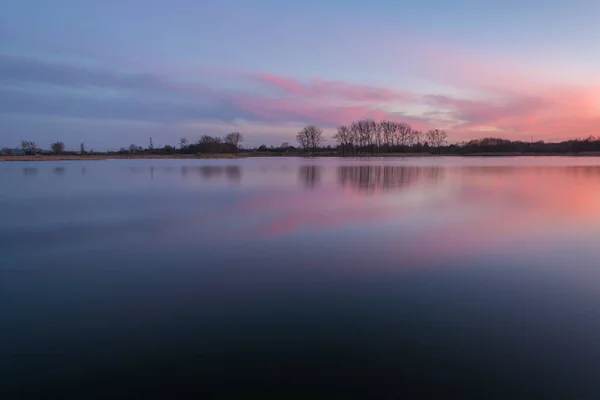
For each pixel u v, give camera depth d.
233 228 12.31
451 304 6.65
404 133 106.62
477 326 5.88
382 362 4.99
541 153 101.75
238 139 108.00
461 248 9.98
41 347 5.46
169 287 7.50
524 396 4.38
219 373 4.80
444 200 18.20
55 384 4.67
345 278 7.88
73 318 6.30
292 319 6.14
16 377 4.80
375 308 6.50
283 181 28.67
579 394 4.41
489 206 16.41
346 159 82.69
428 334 5.66
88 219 13.89
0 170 44.06
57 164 61.53
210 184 26.62
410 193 20.94
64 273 8.32
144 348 5.39
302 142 108.75
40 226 12.75
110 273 8.30
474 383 4.59
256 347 5.36
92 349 5.39
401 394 4.41
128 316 6.34
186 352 5.27
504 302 6.72
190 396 4.42
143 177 33.16
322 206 16.55
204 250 9.92
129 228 12.39
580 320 6.07
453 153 105.81
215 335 5.69
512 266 8.58
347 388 4.51
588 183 26.20
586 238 10.95
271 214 14.70
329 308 6.52
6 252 9.84
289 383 4.61
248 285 7.56
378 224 12.81
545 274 8.08
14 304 6.83
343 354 5.17
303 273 8.19
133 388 4.57
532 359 5.05
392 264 8.75
